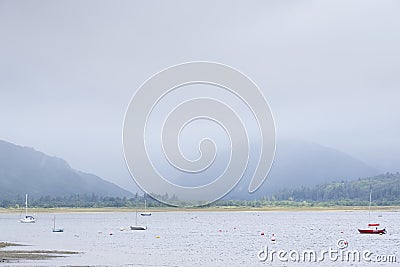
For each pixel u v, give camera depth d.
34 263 88.19
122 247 121.56
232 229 195.38
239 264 92.19
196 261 95.56
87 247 119.69
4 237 152.75
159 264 91.00
